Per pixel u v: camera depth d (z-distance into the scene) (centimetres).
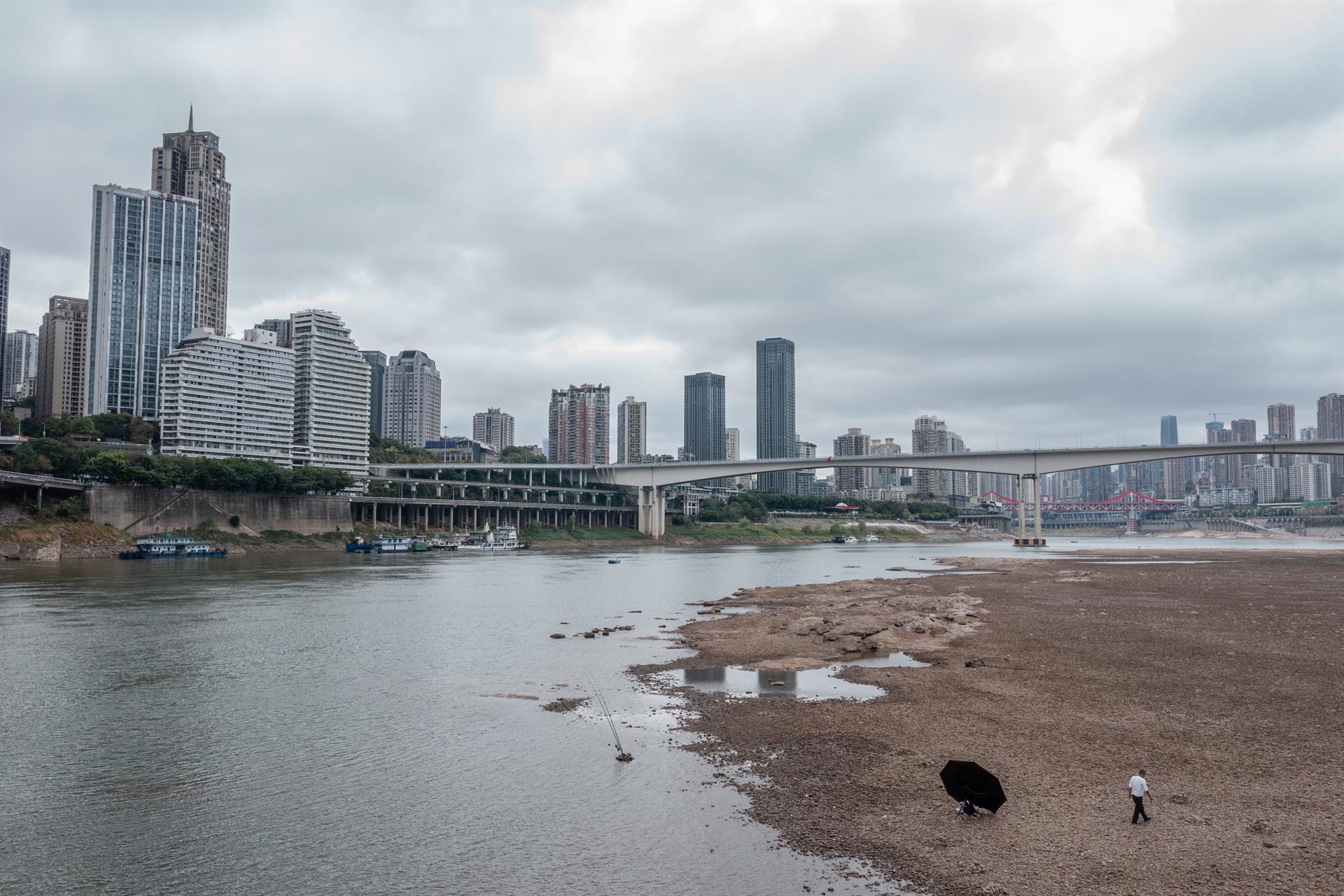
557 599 10744
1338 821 2975
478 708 4884
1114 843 2838
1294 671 5475
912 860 2766
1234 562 16788
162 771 3794
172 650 6750
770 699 5019
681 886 2633
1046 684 5231
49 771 3809
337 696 5181
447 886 2677
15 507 17775
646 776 3659
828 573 15675
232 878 2758
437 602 10300
